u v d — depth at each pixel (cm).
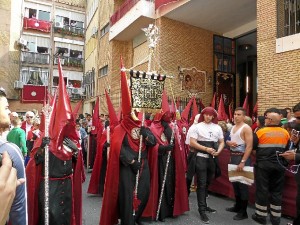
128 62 2053
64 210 362
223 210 581
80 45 3406
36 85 2852
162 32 1510
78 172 417
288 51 912
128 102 454
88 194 718
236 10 1430
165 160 533
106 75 2209
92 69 2723
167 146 506
